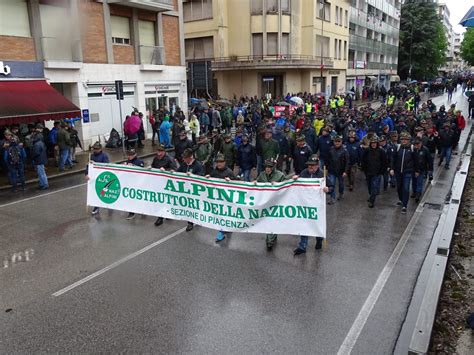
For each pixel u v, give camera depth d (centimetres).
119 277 684
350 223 941
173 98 2558
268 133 1206
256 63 3675
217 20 3719
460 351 488
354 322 547
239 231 820
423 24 7350
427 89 6669
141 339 517
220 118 2225
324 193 743
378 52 6350
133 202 961
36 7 1742
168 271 703
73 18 1881
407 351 431
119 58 2167
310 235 762
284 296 614
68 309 589
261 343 505
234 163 1202
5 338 524
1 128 1612
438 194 1173
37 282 673
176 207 902
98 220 980
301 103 2958
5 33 1664
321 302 596
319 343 504
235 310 578
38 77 1761
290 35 3856
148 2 2167
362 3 5500
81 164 1675
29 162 1622
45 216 1022
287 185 764
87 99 1997
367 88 5269
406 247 798
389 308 579
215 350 493
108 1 2050
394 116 1906
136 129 1964
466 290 634
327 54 4431
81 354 491
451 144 1473
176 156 1288
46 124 1883
